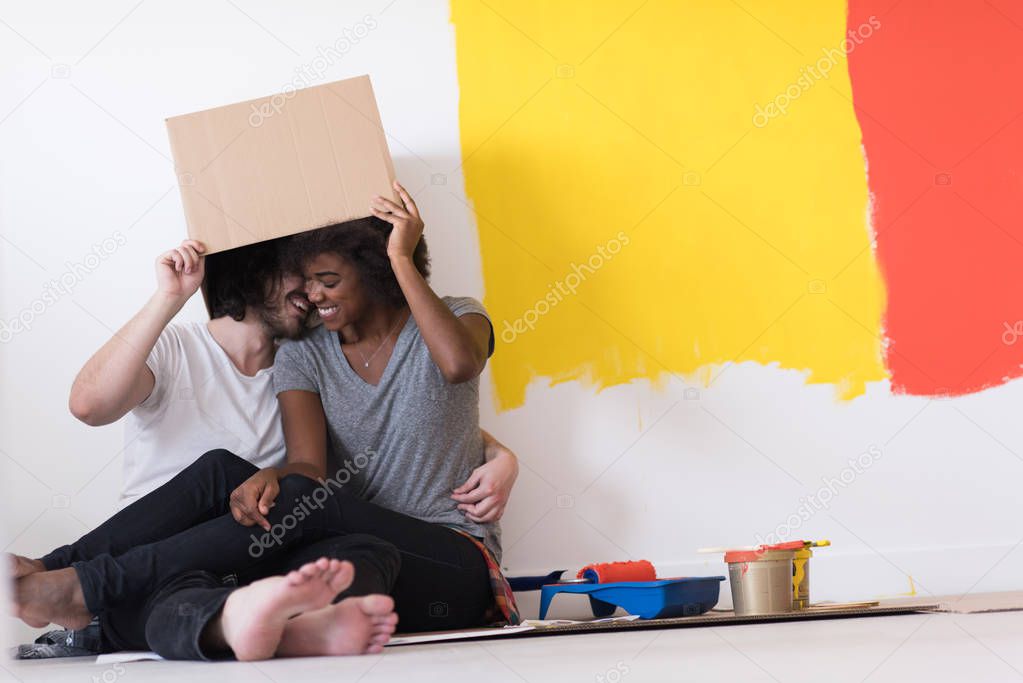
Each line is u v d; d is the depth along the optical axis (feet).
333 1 7.88
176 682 3.63
